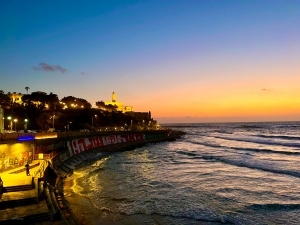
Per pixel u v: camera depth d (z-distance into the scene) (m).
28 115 99.50
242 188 36.38
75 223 21.66
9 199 21.59
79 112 142.50
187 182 40.25
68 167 48.16
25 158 36.47
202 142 126.06
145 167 54.56
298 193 33.75
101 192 33.88
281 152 77.25
